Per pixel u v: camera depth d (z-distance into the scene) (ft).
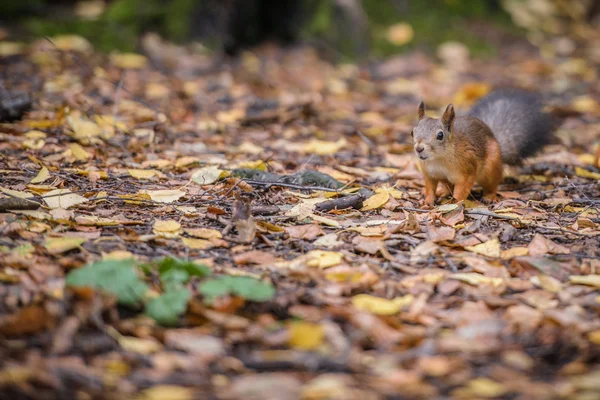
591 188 37.09
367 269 25.20
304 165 38.88
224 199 32.60
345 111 51.93
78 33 61.82
